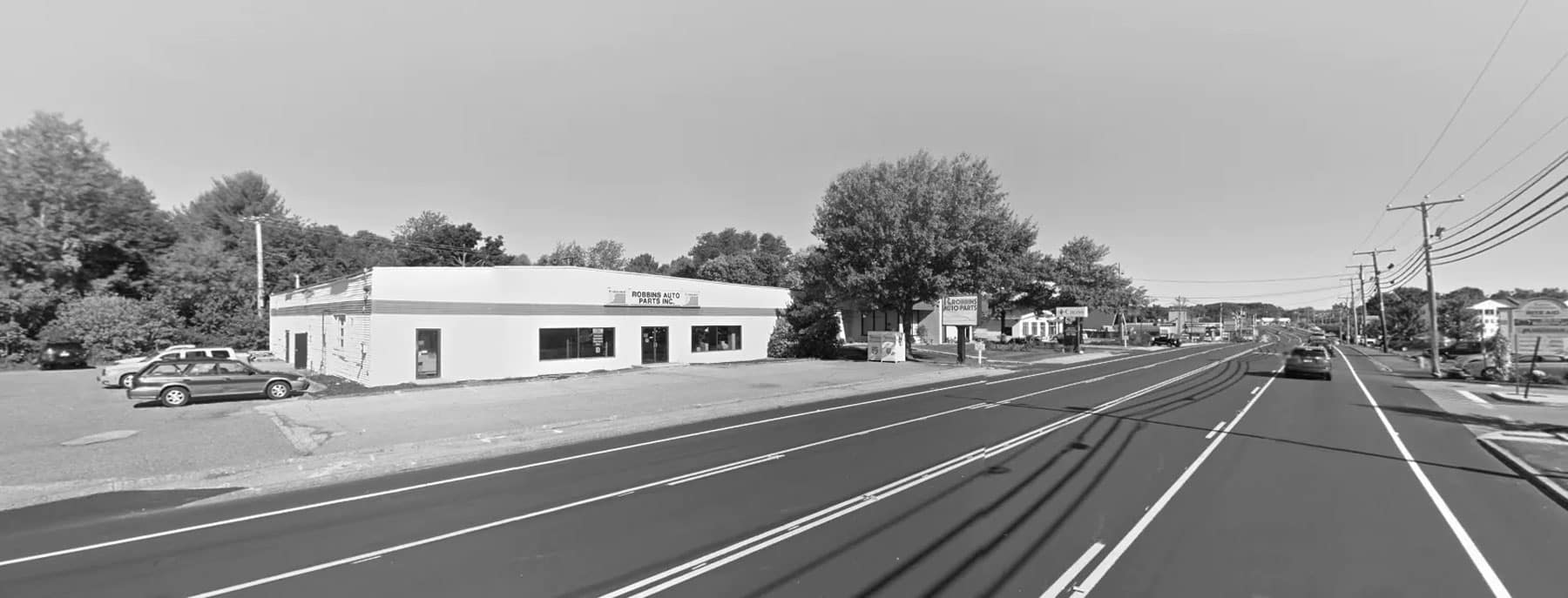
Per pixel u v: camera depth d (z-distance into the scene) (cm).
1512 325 2480
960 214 3206
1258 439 1232
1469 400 1927
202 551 649
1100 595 514
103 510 820
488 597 520
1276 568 570
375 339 2227
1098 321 8869
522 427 1419
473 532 695
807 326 3756
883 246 3206
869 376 2662
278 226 6097
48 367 3181
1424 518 725
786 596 511
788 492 845
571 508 782
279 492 910
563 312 2692
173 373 1791
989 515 731
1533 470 936
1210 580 544
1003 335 5859
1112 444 1175
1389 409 1700
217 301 4234
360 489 913
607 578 556
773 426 1430
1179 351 5709
